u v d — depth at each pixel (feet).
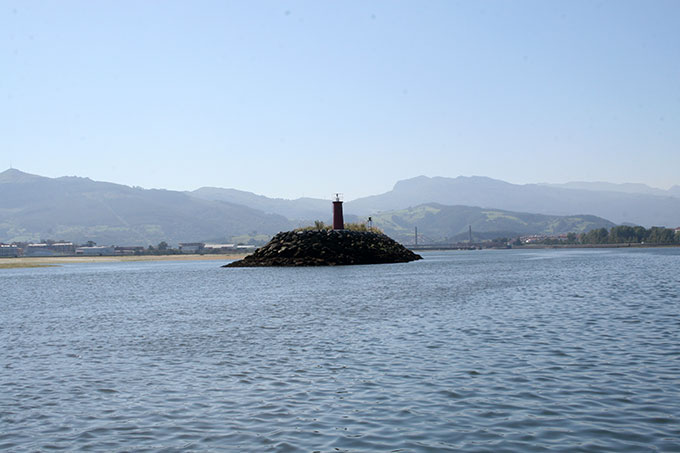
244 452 44.68
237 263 487.61
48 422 53.67
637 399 55.52
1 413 56.85
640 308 133.18
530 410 53.01
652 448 43.01
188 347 94.17
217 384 66.95
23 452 45.96
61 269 606.55
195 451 45.21
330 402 57.77
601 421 49.39
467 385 62.85
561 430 47.39
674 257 622.95
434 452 43.47
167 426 51.55
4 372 77.00
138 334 111.96
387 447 44.78
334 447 45.11
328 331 108.27
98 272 500.74
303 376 69.82
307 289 226.79
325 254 462.19
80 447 46.80
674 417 49.90
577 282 236.63
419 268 412.77
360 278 295.48
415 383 64.44
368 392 61.21
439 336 97.76
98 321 137.28
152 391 64.49
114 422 53.21
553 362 73.36
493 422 49.90
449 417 51.70
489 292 193.98
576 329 101.65
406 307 149.79
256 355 84.89
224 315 142.82
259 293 213.66
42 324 133.80
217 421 52.54
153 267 624.18
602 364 71.46
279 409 55.83
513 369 69.92
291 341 97.25
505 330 102.58
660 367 69.10
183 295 215.92
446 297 177.68
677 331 96.94
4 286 309.83
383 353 83.35
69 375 74.23
